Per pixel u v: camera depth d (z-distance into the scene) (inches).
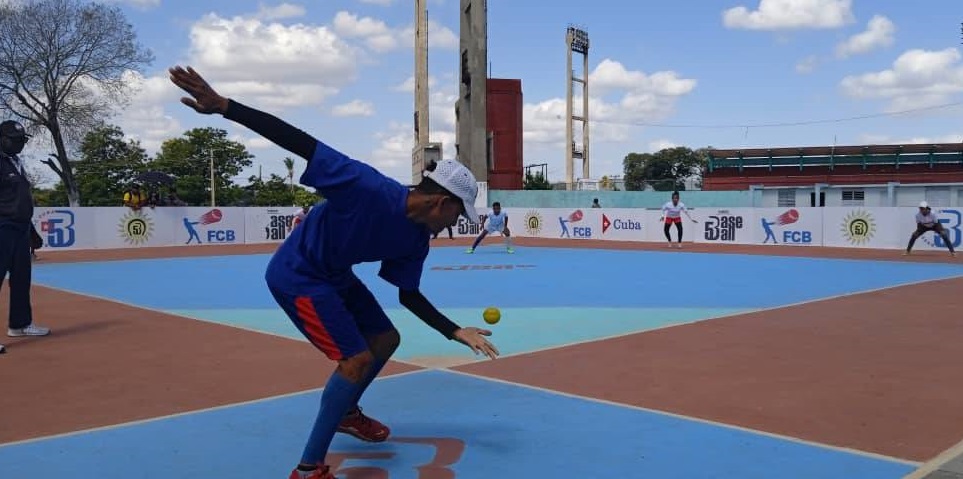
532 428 194.7
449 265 735.1
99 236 1029.2
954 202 1721.2
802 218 1003.3
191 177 3090.6
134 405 220.1
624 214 1173.7
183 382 248.5
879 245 936.3
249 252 959.6
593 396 226.7
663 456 172.7
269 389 238.5
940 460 167.3
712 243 1082.1
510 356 288.4
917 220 833.5
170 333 347.3
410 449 178.7
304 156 140.5
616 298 473.1
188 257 872.9
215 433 192.4
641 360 279.9
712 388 236.2
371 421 179.5
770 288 522.6
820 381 245.6
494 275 629.9
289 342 323.0
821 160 2033.7
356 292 168.1
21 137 319.6
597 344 313.6
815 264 726.5
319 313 148.3
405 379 249.8
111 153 3100.4
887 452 174.9
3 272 323.0
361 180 140.5
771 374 255.8
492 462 169.3
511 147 1721.2
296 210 1212.5
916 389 235.0
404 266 159.2
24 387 242.7
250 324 376.2
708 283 559.2
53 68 1510.8
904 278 587.2
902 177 1969.7
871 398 224.1
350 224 143.7
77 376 258.2
